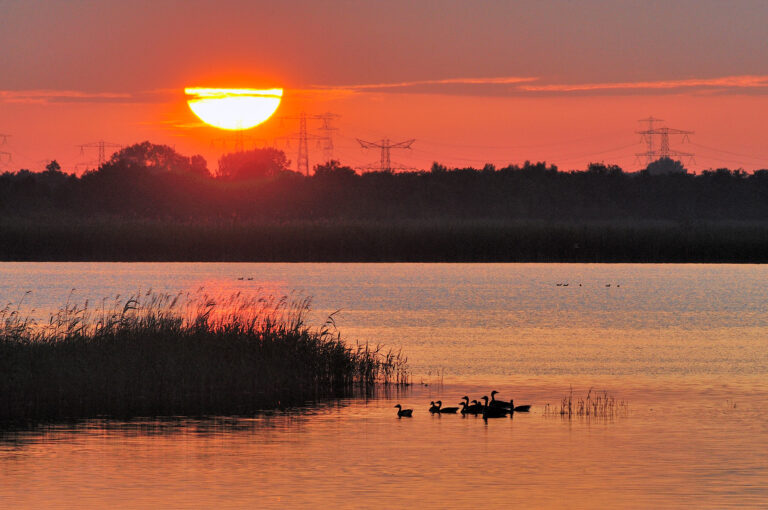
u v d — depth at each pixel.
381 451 53.94
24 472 49.03
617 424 61.84
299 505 43.25
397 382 80.06
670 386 78.75
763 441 56.50
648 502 43.91
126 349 75.44
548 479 47.84
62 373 70.81
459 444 55.66
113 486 46.44
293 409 67.06
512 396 73.56
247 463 51.03
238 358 76.94
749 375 84.88
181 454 53.03
